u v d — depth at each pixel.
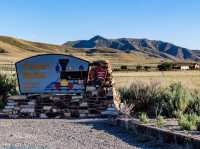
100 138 13.09
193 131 13.09
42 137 13.30
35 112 18.70
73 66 19.17
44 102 18.77
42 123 16.56
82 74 19.06
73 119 18.02
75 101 18.67
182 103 17.80
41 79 19.14
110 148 11.59
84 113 18.56
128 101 19.23
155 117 17.06
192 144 10.88
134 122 14.48
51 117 18.61
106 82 18.91
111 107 18.47
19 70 19.20
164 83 26.31
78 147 11.73
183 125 13.54
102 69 19.03
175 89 20.17
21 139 12.91
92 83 18.92
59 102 18.72
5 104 20.23
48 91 19.14
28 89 19.08
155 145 11.87
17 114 18.69
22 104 18.80
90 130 14.55
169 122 15.20
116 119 15.50
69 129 14.89
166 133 11.94
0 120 17.62
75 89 19.02
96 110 18.52
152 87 19.84
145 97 19.02
